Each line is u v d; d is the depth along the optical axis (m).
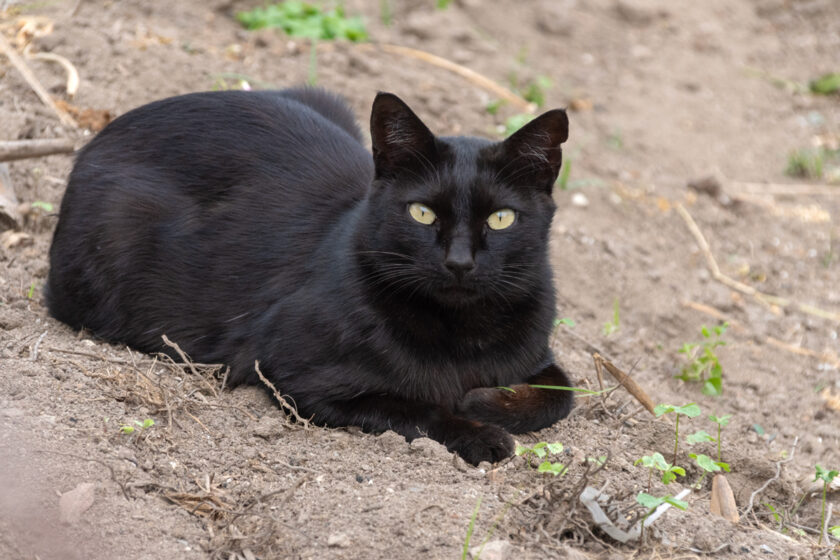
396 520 3.87
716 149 9.47
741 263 8.10
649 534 4.04
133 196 5.27
